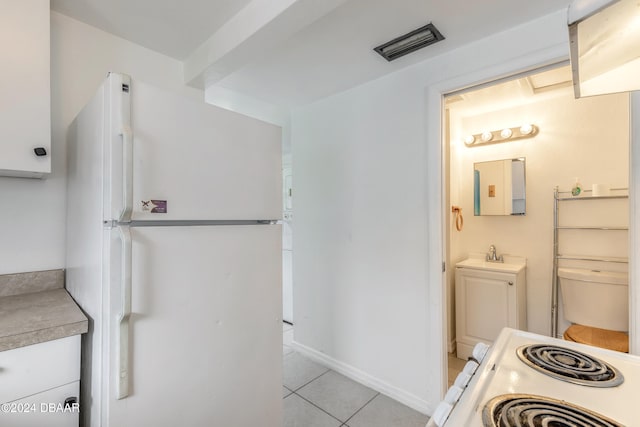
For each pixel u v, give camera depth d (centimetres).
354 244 229
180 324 107
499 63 160
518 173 264
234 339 124
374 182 216
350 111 231
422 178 191
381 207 212
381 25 154
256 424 132
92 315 104
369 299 220
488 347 103
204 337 114
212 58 167
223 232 120
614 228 222
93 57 160
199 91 202
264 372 135
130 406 95
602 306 210
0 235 136
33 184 144
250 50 153
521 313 250
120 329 92
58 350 101
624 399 72
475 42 168
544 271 254
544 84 228
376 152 214
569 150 242
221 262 119
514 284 238
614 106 224
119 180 92
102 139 96
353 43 170
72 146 138
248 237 129
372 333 219
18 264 141
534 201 259
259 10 136
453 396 76
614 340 189
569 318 227
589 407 69
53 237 149
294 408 196
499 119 277
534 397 73
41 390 98
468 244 295
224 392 120
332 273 245
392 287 207
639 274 115
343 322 238
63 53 151
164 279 103
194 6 143
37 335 96
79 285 123
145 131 97
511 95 246
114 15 150
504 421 64
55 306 121
